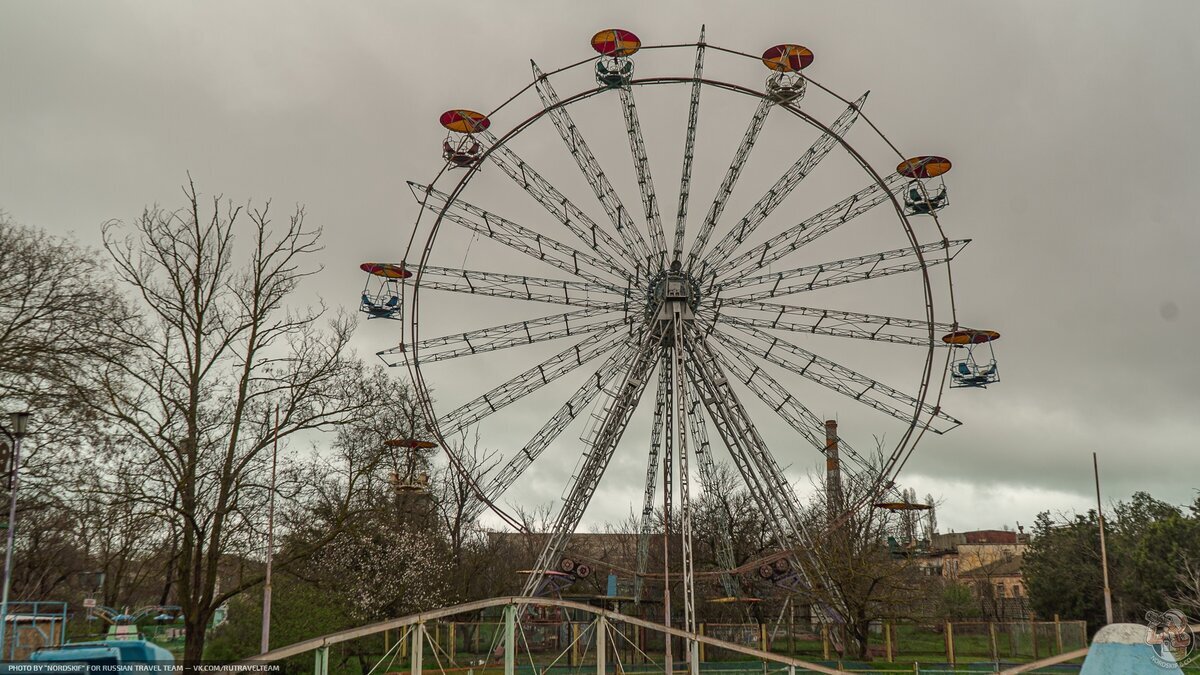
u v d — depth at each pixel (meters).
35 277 44.69
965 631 64.44
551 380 55.66
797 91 54.69
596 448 56.12
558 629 60.78
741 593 62.66
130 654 16.38
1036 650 55.62
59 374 40.44
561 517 56.06
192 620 37.28
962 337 56.03
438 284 54.97
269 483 41.34
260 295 42.50
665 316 56.59
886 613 62.66
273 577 49.44
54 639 39.47
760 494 56.16
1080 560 83.44
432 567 66.12
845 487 71.56
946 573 124.50
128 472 39.06
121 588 68.81
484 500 53.00
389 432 63.00
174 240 40.34
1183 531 73.12
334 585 53.44
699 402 57.84
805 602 64.69
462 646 64.12
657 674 50.44
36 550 57.06
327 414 42.28
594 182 55.56
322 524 59.88
